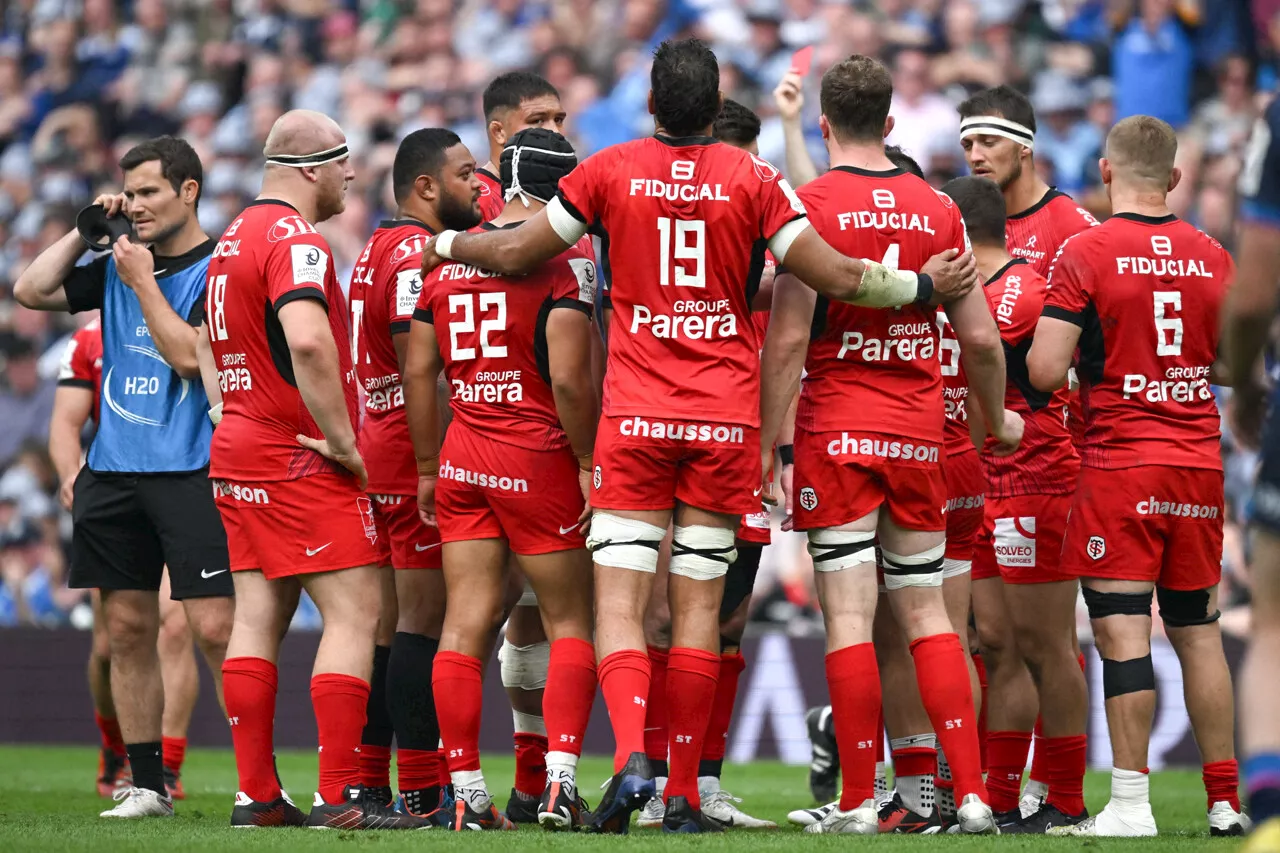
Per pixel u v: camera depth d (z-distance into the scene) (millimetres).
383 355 20984
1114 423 18938
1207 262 19016
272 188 19547
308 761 34375
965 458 20016
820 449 17906
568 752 18047
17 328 53719
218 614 21719
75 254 22547
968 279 18016
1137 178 19297
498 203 22312
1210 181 49375
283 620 19312
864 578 17906
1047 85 51875
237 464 18750
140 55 66375
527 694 20828
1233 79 51750
